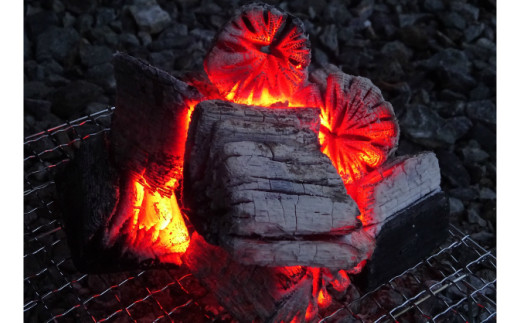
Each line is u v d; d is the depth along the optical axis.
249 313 0.50
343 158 0.53
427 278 0.59
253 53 0.50
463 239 0.59
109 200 0.53
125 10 0.79
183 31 0.79
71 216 0.56
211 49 0.50
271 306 0.49
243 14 0.49
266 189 0.46
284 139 0.48
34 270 0.57
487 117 0.72
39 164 0.65
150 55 0.76
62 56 0.76
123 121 0.52
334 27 0.79
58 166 0.62
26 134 0.68
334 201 0.47
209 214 0.47
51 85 0.73
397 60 0.78
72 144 0.67
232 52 0.50
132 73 0.50
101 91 0.72
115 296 0.54
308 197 0.46
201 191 0.47
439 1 0.85
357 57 0.78
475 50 0.80
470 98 0.75
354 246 0.47
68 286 0.54
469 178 0.68
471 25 0.82
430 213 0.54
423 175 0.54
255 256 0.45
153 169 0.52
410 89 0.76
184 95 0.49
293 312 0.49
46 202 0.61
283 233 0.46
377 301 0.56
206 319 0.54
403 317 0.56
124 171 0.53
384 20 0.83
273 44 0.50
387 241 0.53
